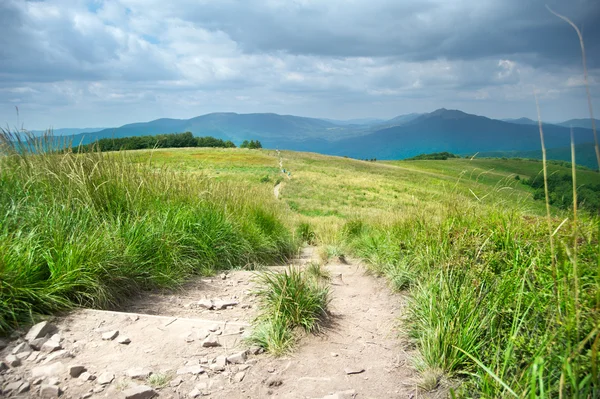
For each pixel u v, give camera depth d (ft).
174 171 24.53
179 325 11.46
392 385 9.30
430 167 370.73
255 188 36.04
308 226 44.14
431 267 15.64
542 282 10.33
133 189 19.12
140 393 8.12
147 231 16.25
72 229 13.44
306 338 11.64
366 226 34.55
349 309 14.47
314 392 8.94
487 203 17.47
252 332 11.34
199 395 8.48
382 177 205.98
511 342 8.66
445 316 10.63
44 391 7.91
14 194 14.73
